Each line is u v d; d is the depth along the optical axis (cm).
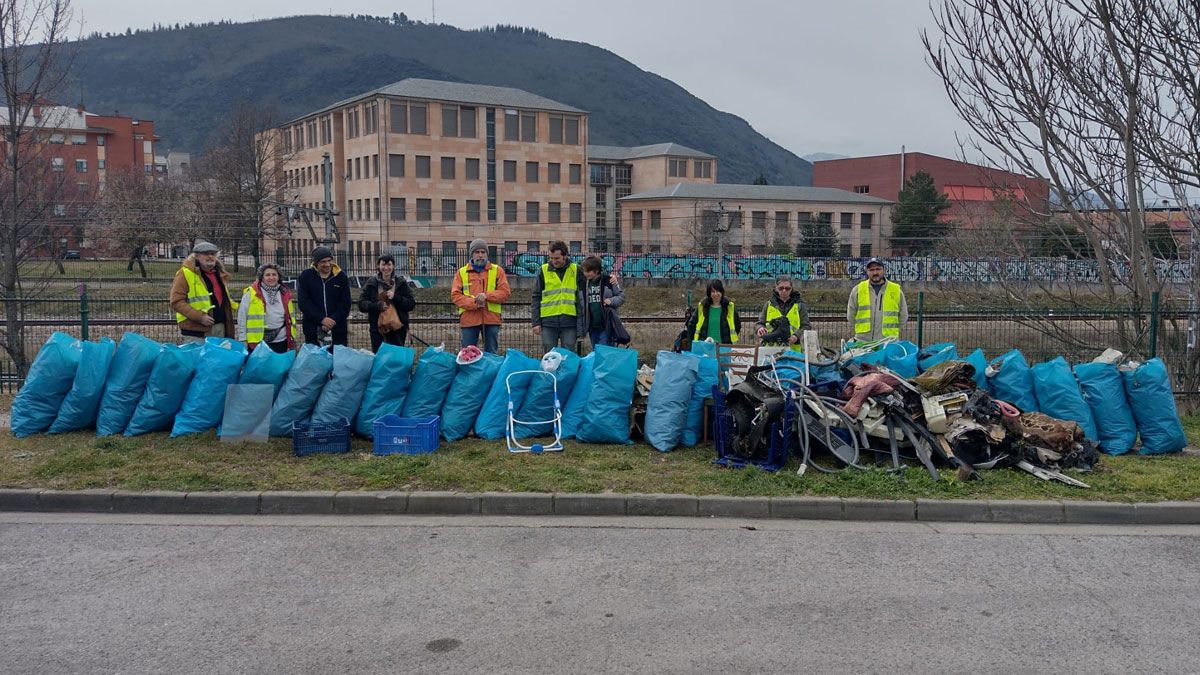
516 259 4391
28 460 853
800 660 481
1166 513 754
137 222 4719
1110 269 1302
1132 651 497
